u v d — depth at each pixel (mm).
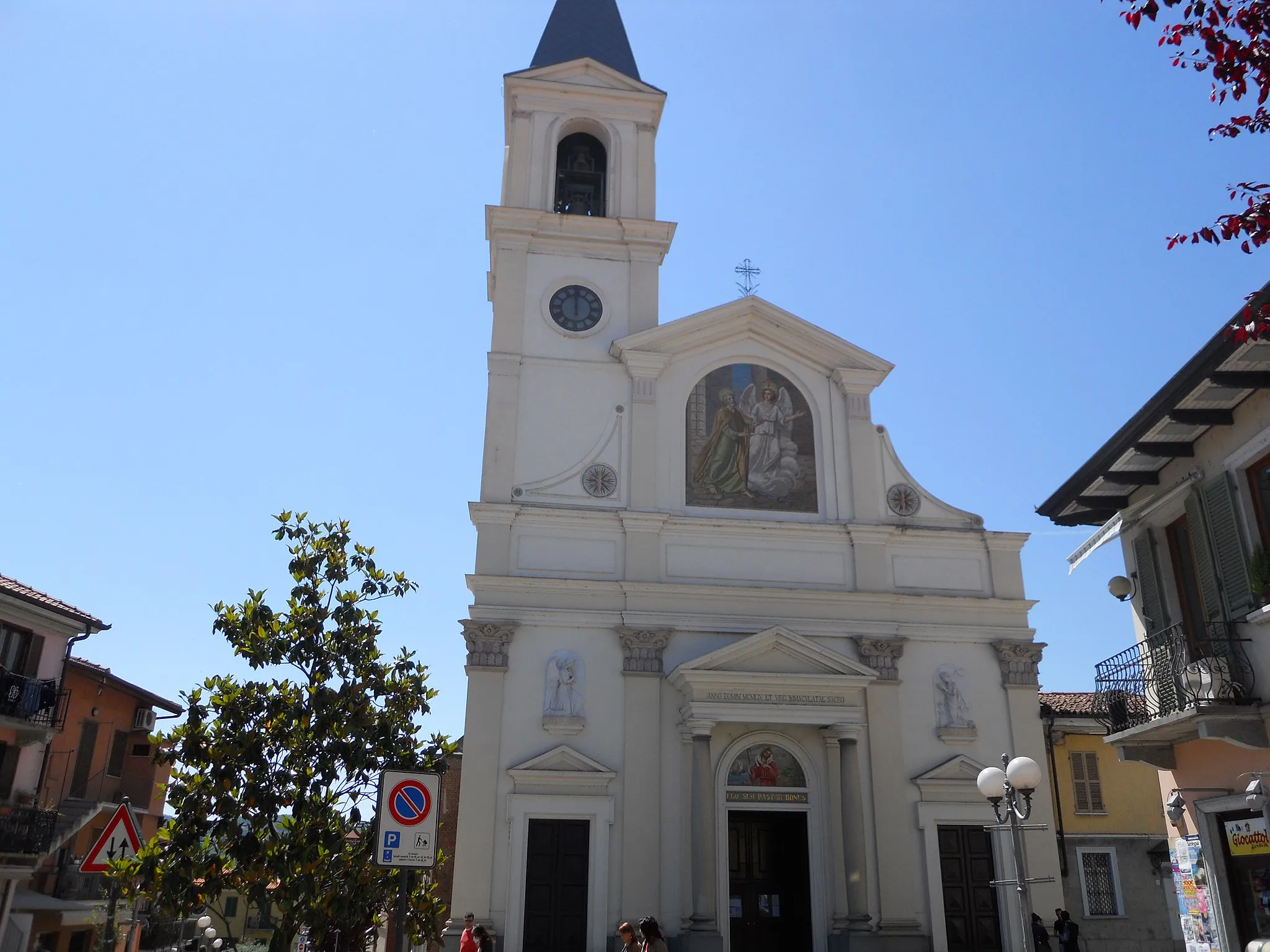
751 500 25141
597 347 26266
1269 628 12750
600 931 20938
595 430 25359
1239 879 13695
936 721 23500
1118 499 16328
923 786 22719
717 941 20500
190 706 14734
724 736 22797
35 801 25281
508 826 21391
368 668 15500
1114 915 27500
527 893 21125
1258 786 12906
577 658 22797
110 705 33094
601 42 30750
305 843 14273
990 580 25000
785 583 24266
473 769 21625
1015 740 23500
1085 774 28766
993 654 24297
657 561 23875
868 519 25141
